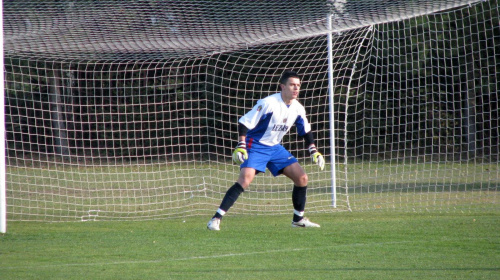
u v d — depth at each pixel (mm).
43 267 16938
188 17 28422
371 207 32312
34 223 27766
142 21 28672
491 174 47406
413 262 17219
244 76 58750
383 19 32219
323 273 15805
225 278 15289
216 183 48625
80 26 29047
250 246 20281
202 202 36656
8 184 46969
